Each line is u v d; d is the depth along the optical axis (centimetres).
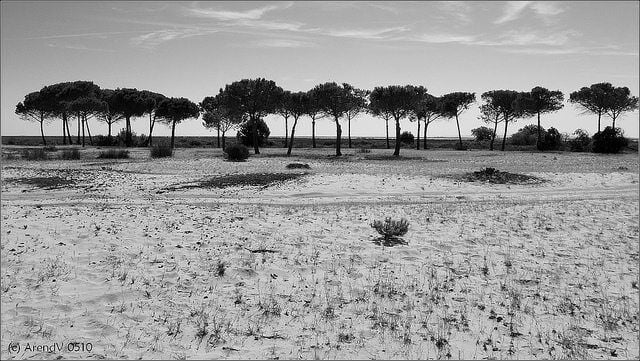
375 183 2384
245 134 7088
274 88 5350
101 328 700
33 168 3191
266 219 1463
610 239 1312
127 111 7062
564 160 4184
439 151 6088
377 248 1157
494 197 2064
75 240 1156
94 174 2797
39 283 870
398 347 663
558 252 1173
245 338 682
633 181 2603
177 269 968
